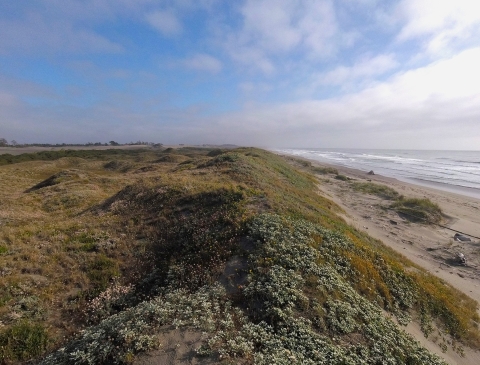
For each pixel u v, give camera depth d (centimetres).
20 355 758
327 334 838
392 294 1234
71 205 2562
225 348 700
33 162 5809
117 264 1213
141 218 1661
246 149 6169
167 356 680
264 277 1009
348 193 4116
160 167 5125
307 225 1506
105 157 7756
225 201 1656
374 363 782
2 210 2219
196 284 1038
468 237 2500
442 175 7000
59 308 950
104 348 697
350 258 1280
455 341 1123
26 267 1128
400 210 3206
